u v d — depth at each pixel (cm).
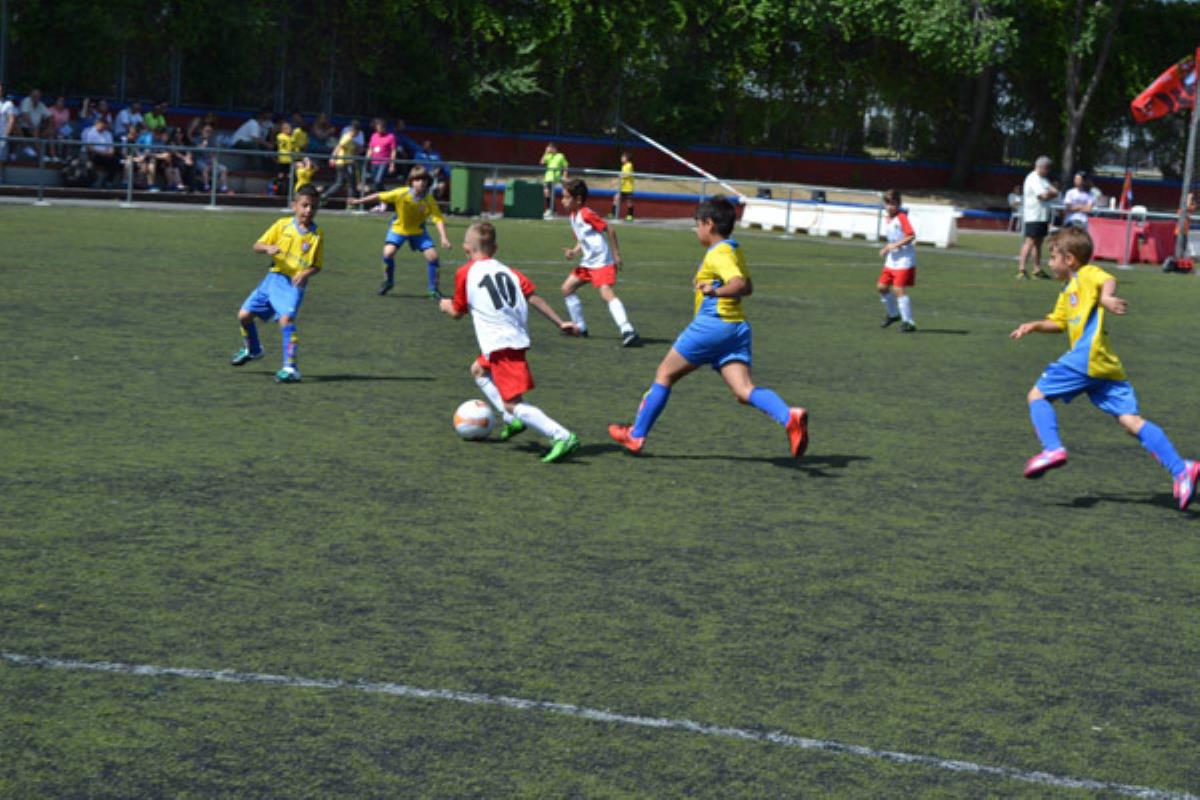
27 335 1407
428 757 495
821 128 5400
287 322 1229
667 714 541
